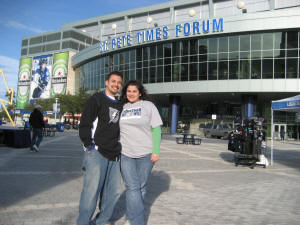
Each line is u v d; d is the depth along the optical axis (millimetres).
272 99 36500
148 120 3029
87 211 2709
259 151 8477
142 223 2848
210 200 4410
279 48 29422
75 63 51344
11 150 10109
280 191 5195
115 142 2871
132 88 3072
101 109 2816
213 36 31625
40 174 5895
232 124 36406
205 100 41844
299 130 35344
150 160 3051
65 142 15109
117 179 2975
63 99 48500
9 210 3451
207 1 48406
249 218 3570
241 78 30453
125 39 37031
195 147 15586
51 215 3348
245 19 29766
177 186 5336
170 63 34031
